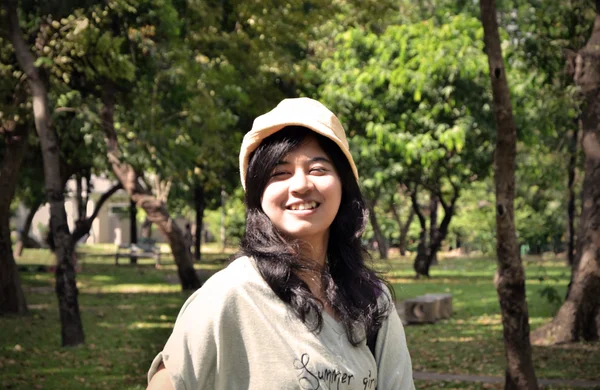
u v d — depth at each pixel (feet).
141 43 60.54
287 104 8.55
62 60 53.11
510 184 30.99
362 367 8.27
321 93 86.99
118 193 237.86
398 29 85.40
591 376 41.37
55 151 49.37
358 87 84.64
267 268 8.02
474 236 184.24
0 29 49.75
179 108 67.92
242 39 63.16
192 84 63.77
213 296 7.93
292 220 8.39
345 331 8.28
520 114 82.28
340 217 8.79
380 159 89.40
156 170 71.97
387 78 84.53
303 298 7.97
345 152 8.55
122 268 133.49
